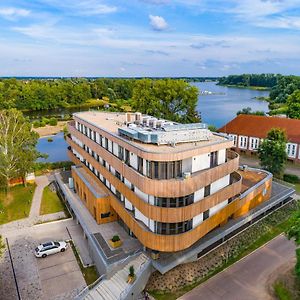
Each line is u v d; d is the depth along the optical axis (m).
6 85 166.12
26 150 51.56
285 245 35.69
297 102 93.06
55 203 47.03
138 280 27.25
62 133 108.50
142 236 28.98
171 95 73.56
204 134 32.12
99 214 36.38
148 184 26.88
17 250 34.97
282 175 55.31
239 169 47.72
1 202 46.72
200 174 28.14
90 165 45.38
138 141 31.66
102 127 39.22
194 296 27.61
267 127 70.50
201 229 29.52
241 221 36.19
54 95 165.50
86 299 26.28
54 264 32.53
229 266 31.81
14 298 27.52
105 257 29.47
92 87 198.50
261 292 28.08
